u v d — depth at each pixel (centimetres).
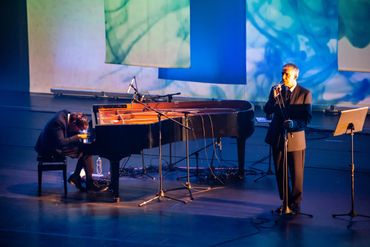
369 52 1226
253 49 1378
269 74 1379
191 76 1418
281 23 1351
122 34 1366
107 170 1002
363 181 938
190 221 783
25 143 1145
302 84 1362
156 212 815
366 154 1072
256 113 1351
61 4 1509
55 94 1539
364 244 711
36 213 812
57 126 879
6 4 1547
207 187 912
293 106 781
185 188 906
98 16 1487
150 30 1345
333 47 1330
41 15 1527
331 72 1340
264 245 709
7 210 821
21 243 715
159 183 933
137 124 829
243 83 1384
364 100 1327
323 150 1095
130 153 840
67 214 808
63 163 882
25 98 1501
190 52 1388
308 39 1341
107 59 1391
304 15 1335
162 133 844
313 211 815
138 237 733
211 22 1371
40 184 881
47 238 730
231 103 982
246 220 786
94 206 838
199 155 1077
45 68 1548
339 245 709
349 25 1226
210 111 945
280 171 806
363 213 807
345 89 1337
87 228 761
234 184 927
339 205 836
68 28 1514
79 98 1508
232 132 894
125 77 1489
